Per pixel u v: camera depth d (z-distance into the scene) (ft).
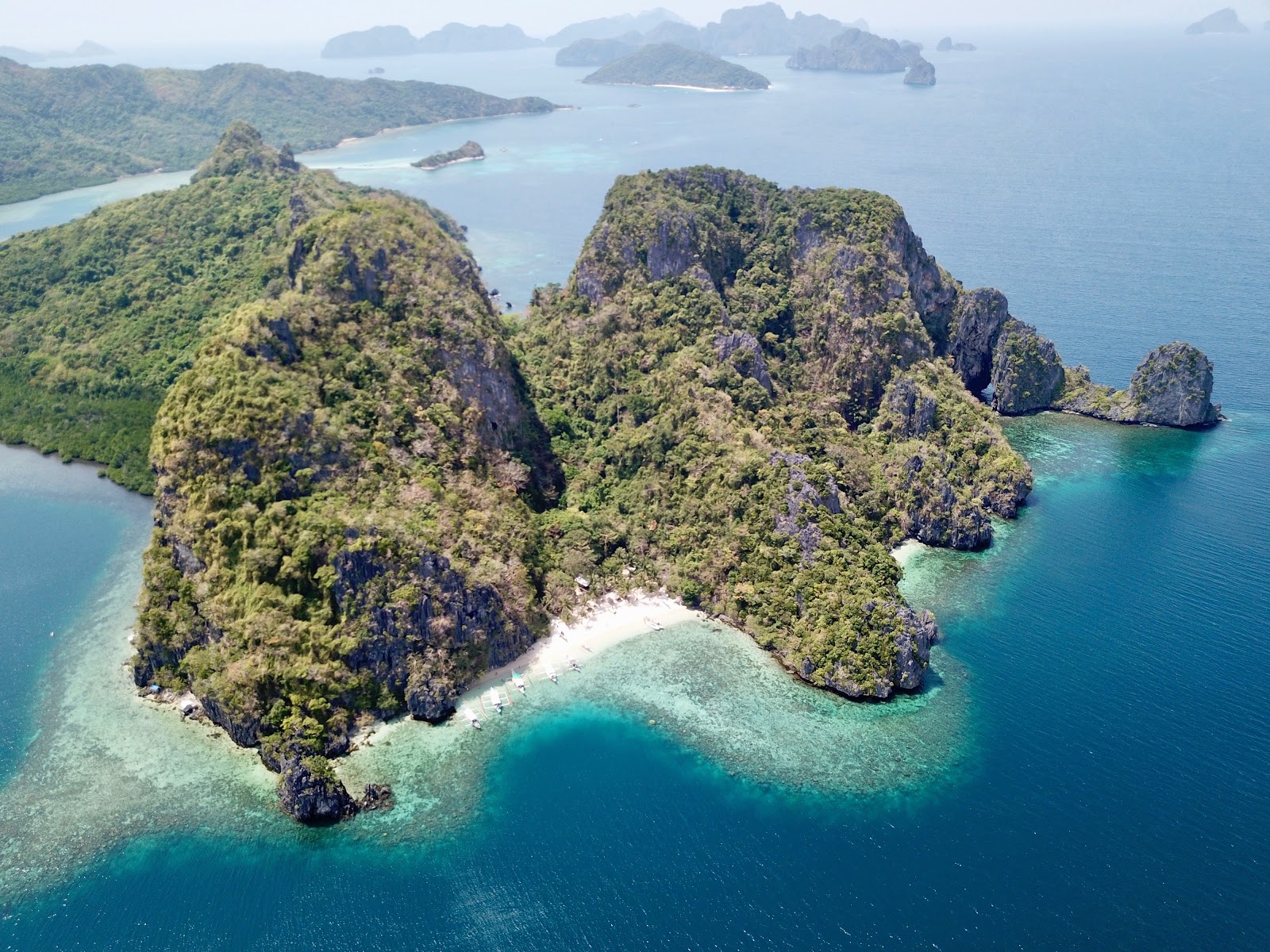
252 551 370.73
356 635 366.02
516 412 527.40
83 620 438.40
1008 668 400.47
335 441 417.08
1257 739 356.59
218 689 356.79
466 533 417.90
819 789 341.41
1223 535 497.46
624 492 510.99
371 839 322.34
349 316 478.59
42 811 331.57
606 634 426.92
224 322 462.60
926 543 499.51
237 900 301.63
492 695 387.14
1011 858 309.63
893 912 292.40
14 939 289.53
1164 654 406.00
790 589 423.23
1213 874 301.22
